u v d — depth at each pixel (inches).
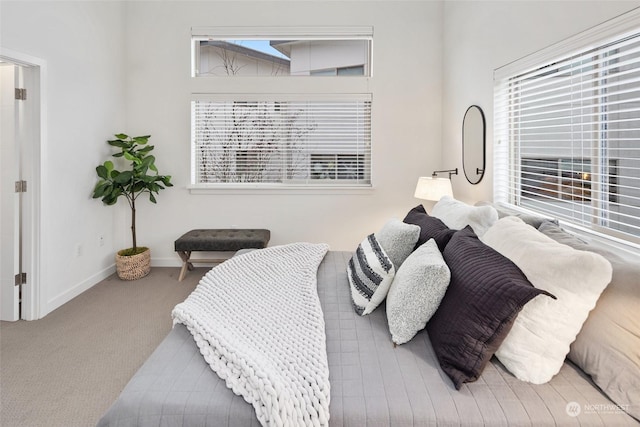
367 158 147.2
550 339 42.2
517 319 43.4
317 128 145.4
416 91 142.0
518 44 87.7
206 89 141.3
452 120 130.7
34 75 97.6
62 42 106.4
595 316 42.2
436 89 141.7
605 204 67.0
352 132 145.6
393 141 143.6
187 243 127.0
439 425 36.9
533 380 41.8
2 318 97.9
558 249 46.9
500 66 96.3
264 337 49.4
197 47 145.2
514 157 96.3
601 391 40.4
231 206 146.4
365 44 145.2
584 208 72.1
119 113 137.3
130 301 111.3
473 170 112.9
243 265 76.8
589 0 65.2
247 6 139.6
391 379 42.8
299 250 89.4
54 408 63.7
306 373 41.4
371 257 65.6
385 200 145.7
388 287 60.3
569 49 70.4
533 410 37.8
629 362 38.9
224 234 135.8
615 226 65.2
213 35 140.3
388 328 55.4
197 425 37.3
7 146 95.7
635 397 37.7
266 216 146.9
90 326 95.0
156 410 37.9
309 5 139.7
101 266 129.8
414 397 39.8
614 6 60.0
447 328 46.1
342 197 146.3
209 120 144.6
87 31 118.0
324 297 67.4
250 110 144.1
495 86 99.3
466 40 117.7
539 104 86.4
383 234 75.7
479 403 38.8
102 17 125.8
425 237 71.9
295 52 146.4
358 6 139.9
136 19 139.6
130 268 129.6
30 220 98.6
